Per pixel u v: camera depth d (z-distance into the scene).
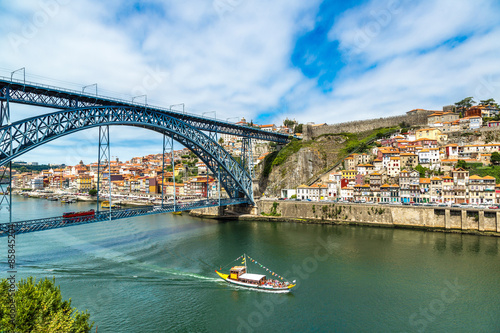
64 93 62.34
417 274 56.41
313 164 145.50
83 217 64.31
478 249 70.56
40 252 69.75
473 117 132.12
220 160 106.50
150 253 70.00
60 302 30.16
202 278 56.16
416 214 93.38
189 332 39.81
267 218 114.75
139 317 43.09
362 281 53.81
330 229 95.50
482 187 97.56
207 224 107.88
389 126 159.50
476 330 39.81
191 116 95.25
